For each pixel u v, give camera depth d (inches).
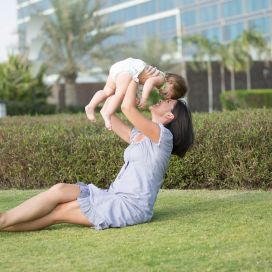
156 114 227.9
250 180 324.5
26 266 176.1
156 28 2309.3
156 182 224.2
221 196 296.2
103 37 1529.3
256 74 1769.2
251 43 1749.5
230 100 1446.9
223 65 1732.3
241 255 177.9
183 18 2228.1
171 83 225.9
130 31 2402.8
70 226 227.6
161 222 225.1
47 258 184.1
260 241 192.7
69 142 347.9
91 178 344.8
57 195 217.6
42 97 1422.2
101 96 232.2
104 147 341.4
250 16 2047.2
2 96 1373.0
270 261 172.1
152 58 1711.4
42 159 349.4
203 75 1731.1
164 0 2290.8
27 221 217.5
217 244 190.7
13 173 356.2
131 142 235.5
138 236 204.4
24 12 2477.9
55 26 1486.2
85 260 179.9
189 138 229.9
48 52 1503.4
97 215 217.6
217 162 328.5
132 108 217.8
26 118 552.7
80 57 1519.4
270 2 1989.4
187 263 172.9
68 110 1530.5
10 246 199.9
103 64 1531.7
